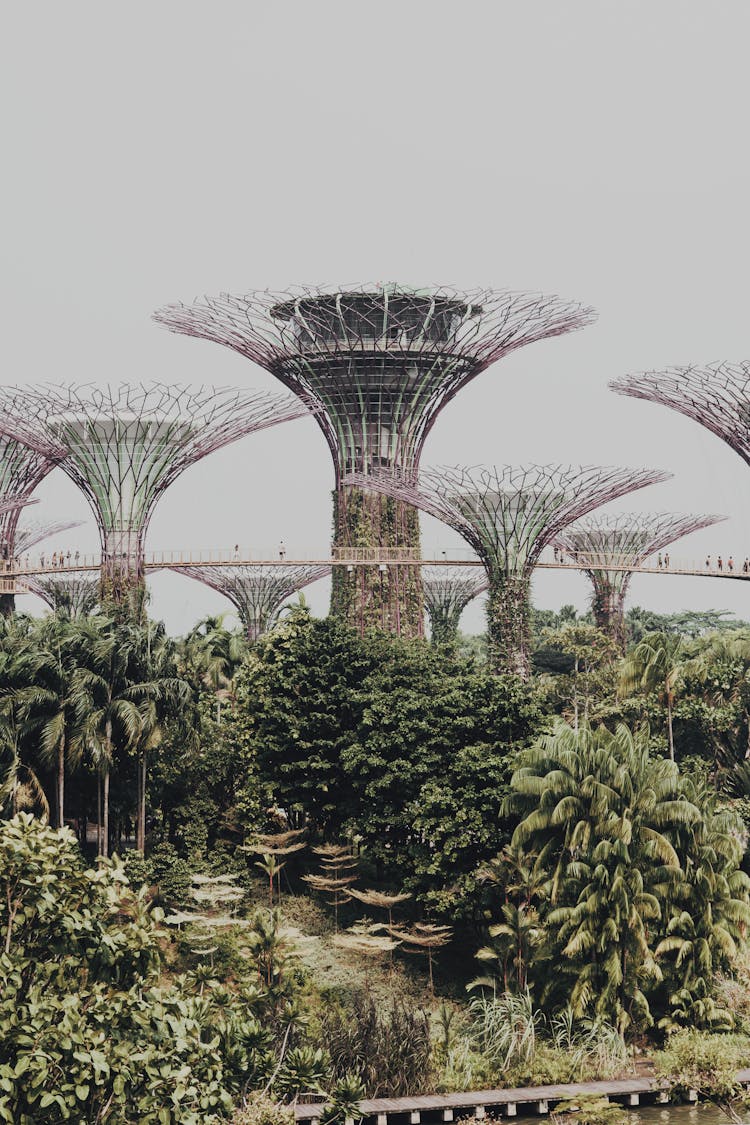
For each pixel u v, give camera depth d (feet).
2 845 63.00
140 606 235.40
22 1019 60.54
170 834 177.58
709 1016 137.39
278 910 154.10
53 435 241.14
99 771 159.84
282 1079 112.47
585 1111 122.52
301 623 187.32
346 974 152.35
